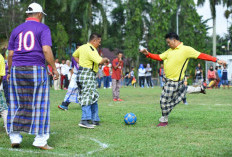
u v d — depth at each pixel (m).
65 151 3.67
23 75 3.71
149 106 8.84
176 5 32.06
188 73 29.98
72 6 27.36
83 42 27.61
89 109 5.27
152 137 4.44
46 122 3.78
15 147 3.86
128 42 33.16
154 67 33.69
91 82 5.35
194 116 6.60
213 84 20.86
